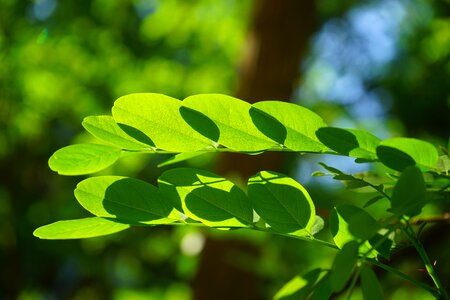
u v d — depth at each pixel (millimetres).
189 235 4984
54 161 1294
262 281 5117
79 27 8992
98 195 1270
